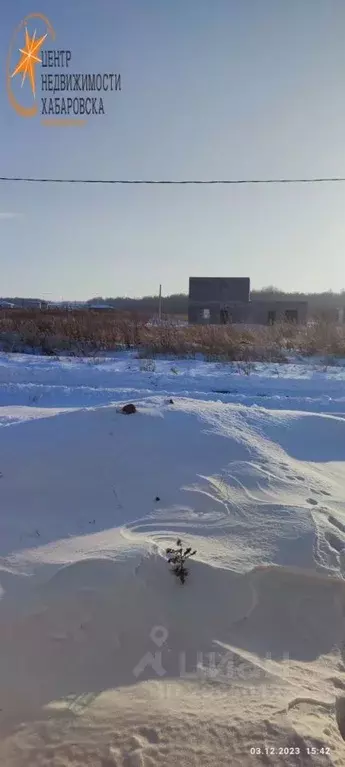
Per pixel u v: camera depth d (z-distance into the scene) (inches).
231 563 124.4
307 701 93.6
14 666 96.0
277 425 242.5
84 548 129.8
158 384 473.7
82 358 625.6
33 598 109.5
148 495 160.6
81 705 90.0
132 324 859.4
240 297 1678.2
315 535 143.1
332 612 118.7
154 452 183.5
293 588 123.5
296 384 481.1
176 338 735.1
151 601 110.7
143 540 132.0
